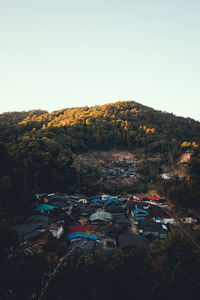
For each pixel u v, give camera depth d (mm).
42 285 22328
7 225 28859
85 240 33125
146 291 21297
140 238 33625
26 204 42375
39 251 26312
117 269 23672
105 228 39188
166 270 22391
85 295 22156
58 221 40094
